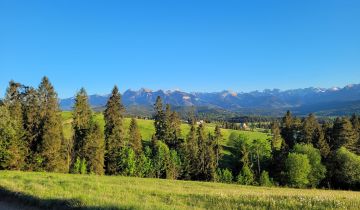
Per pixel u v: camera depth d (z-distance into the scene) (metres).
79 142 92.56
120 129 101.62
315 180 98.69
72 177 50.84
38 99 90.12
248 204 23.27
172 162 107.31
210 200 25.31
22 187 31.30
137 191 31.27
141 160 103.31
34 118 86.75
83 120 96.25
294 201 23.31
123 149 100.00
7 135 80.06
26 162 83.75
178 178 109.44
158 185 49.28
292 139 124.00
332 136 115.50
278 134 126.56
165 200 25.98
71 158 92.75
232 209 21.95
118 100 103.31
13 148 80.62
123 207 20.66
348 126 110.62
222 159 127.44
